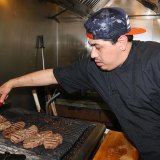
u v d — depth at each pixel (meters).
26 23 2.29
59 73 1.50
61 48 3.11
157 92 1.13
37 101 2.34
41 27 2.58
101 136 1.51
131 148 1.45
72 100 2.50
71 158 1.21
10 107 1.94
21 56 2.27
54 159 1.18
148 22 3.72
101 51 1.11
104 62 1.16
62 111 2.63
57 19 2.89
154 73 1.11
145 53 1.17
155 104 1.17
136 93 1.18
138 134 1.30
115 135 1.61
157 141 1.27
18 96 2.25
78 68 1.44
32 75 1.58
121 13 1.09
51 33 2.82
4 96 1.58
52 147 1.26
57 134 1.41
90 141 1.38
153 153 1.31
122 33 1.08
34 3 2.39
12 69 2.16
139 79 1.16
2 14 1.94
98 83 1.35
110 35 1.05
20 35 2.22
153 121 1.23
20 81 1.59
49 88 2.59
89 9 3.02
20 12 2.17
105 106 2.40
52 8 2.77
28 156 1.21
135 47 1.21
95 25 1.06
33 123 1.62
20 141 1.35
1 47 1.98
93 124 1.62
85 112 2.56
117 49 1.11
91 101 2.45
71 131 1.50
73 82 1.49
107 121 2.51
